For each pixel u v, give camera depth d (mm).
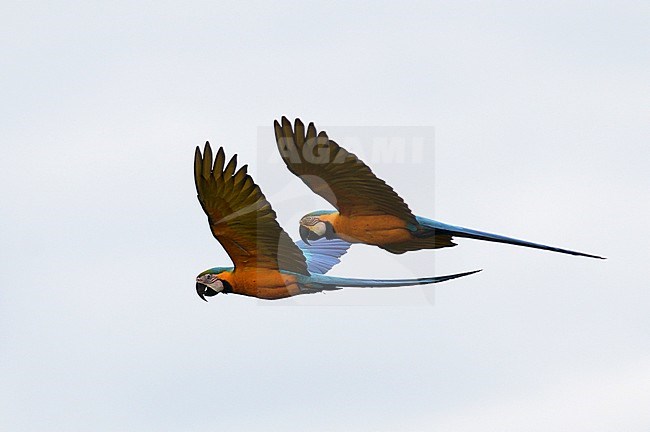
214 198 20438
